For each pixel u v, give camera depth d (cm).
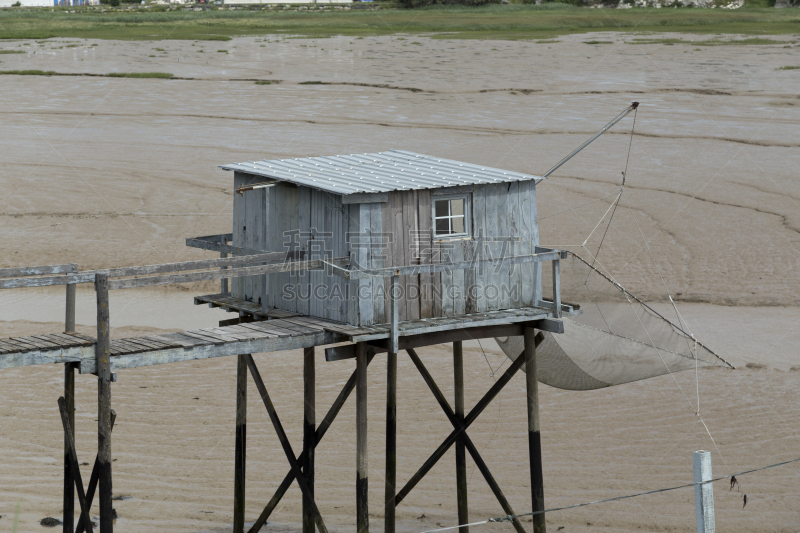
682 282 4122
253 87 8306
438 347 3456
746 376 3178
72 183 5469
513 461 2633
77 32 13800
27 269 1839
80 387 3031
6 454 2564
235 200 2262
